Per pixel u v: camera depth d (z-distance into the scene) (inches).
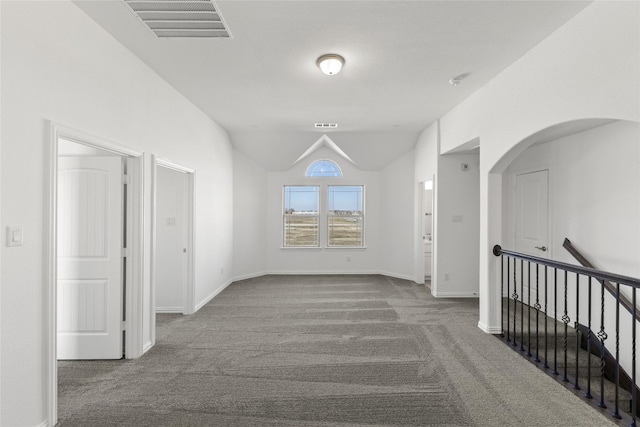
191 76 132.2
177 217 171.3
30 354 73.6
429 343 129.3
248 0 83.6
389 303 186.7
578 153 145.6
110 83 100.7
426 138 215.8
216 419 81.9
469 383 98.7
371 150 249.0
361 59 117.1
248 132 229.6
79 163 115.2
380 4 85.7
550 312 160.2
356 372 105.8
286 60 118.0
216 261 205.6
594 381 124.6
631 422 79.0
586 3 85.0
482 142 142.8
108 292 115.6
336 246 274.7
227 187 227.8
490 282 139.9
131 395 92.6
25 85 71.2
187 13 89.4
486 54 113.2
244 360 114.9
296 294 206.8
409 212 248.4
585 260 138.8
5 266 67.7
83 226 115.4
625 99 76.8
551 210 161.5
